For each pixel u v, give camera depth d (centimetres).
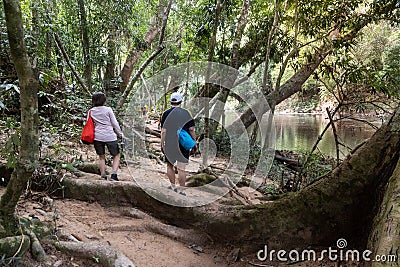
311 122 1844
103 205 375
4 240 216
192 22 892
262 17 782
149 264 291
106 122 451
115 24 879
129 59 1107
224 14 739
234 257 321
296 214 326
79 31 871
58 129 610
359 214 316
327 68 590
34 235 242
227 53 785
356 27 614
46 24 676
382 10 590
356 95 582
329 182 329
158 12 1080
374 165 314
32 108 198
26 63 189
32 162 205
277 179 691
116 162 456
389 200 254
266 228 327
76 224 324
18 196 220
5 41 504
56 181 376
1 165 367
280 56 722
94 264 252
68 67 872
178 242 337
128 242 318
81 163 466
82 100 701
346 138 1185
